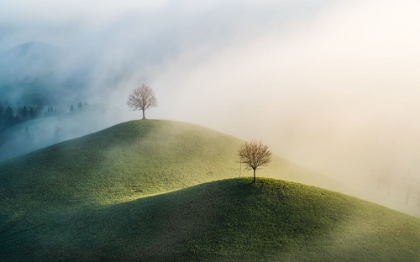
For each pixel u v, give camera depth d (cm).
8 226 6147
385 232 4812
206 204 5694
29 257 4981
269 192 5731
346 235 4709
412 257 4297
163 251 4647
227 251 4503
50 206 6812
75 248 5012
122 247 4847
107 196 7150
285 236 4716
